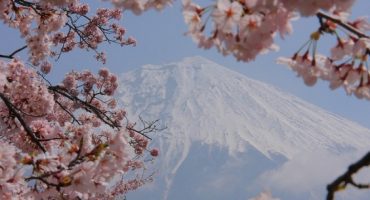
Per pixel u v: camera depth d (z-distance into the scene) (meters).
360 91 3.46
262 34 3.11
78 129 5.70
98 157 4.23
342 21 3.10
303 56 3.48
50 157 4.34
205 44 3.23
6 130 7.46
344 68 3.46
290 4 2.89
